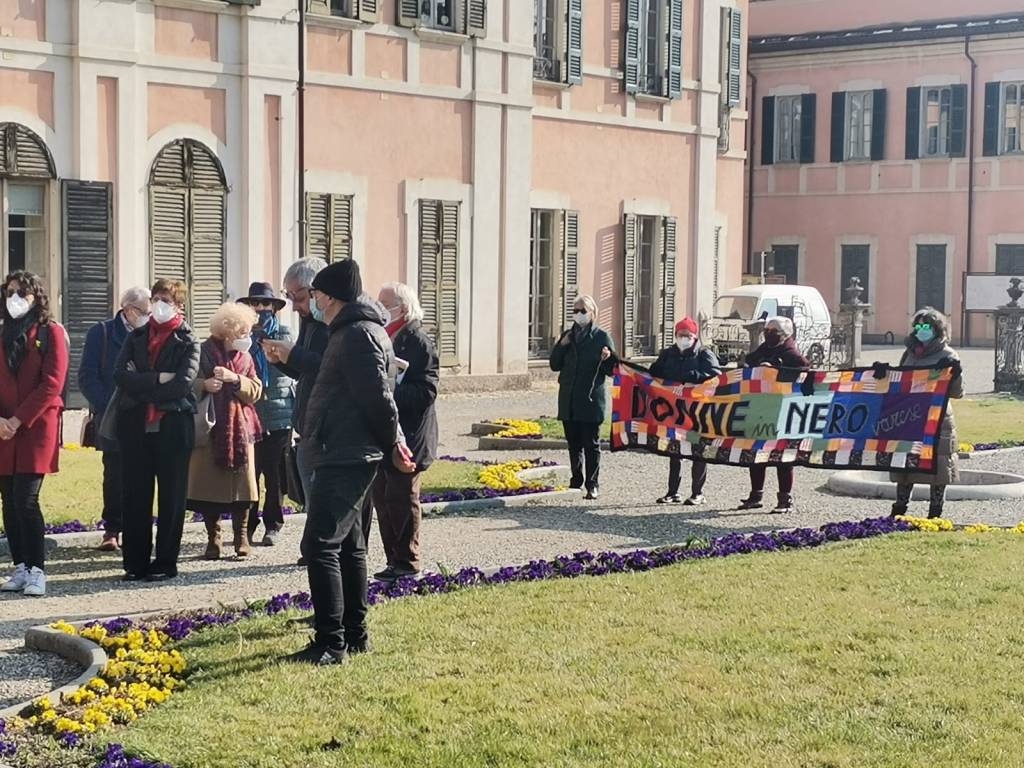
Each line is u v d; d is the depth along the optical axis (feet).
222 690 25.38
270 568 37.91
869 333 157.79
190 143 73.97
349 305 27.50
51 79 69.00
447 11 86.69
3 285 34.53
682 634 28.63
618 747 22.17
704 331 106.22
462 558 39.24
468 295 88.58
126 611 32.89
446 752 21.94
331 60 80.28
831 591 32.86
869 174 156.87
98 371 39.70
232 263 76.02
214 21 74.74
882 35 154.40
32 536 34.60
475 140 88.07
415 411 35.06
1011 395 96.07
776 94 161.17
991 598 32.09
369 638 28.02
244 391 38.29
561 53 95.86
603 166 99.50
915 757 21.71
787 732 22.82
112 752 22.07
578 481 51.83
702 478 50.29
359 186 81.87
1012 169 150.82
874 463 46.52
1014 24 148.77
